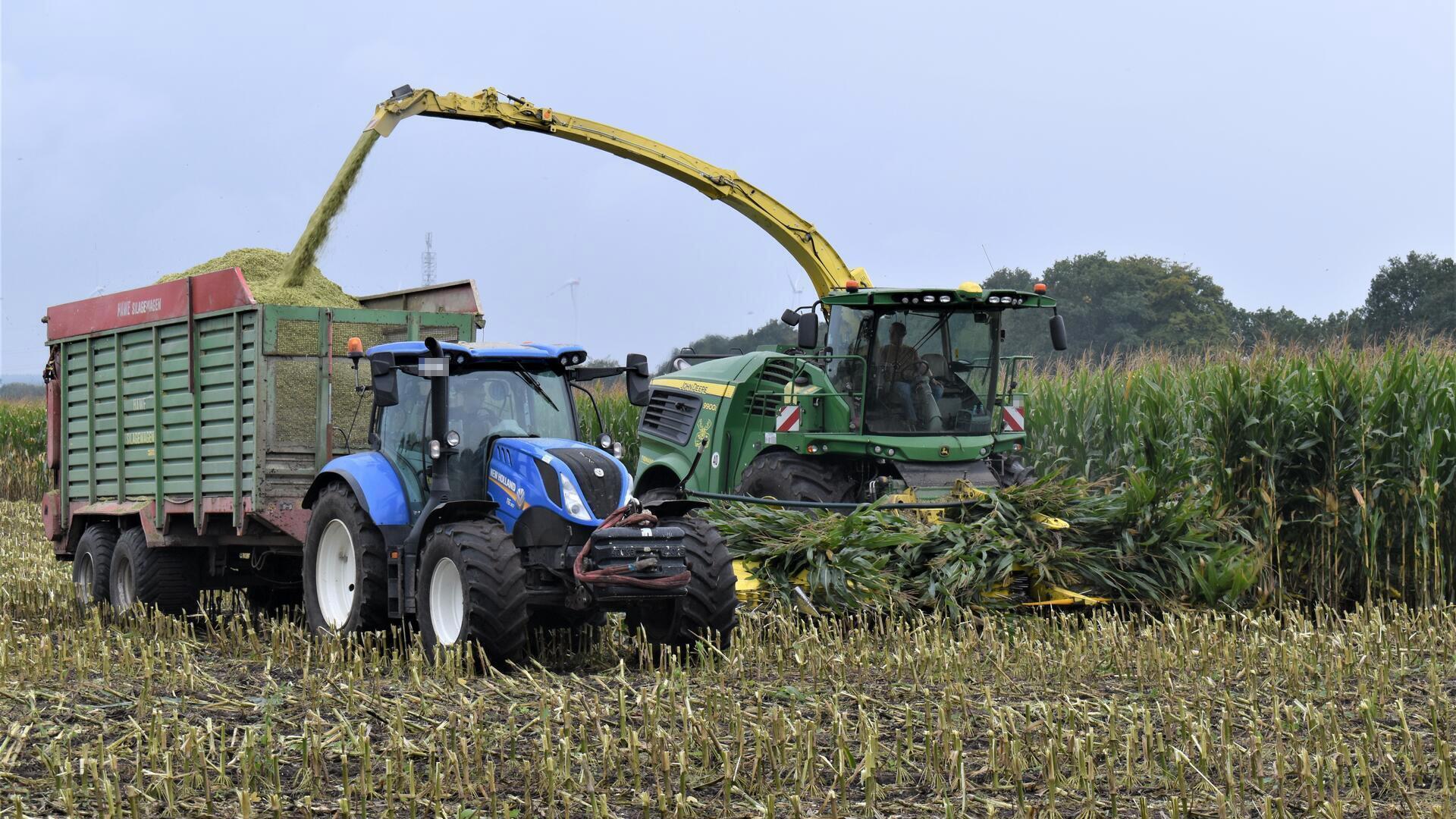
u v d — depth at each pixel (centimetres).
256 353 2653
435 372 2339
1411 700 1989
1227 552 2914
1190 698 1958
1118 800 1449
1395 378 3089
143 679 2098
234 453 2722
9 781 1498
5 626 2492
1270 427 3184
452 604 2275
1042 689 2059
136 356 3048
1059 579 2825
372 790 1445
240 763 1515
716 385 3753
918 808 1426
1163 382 3719
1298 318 5328
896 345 3356
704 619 2306
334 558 2555
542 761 1483
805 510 3070
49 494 3444
